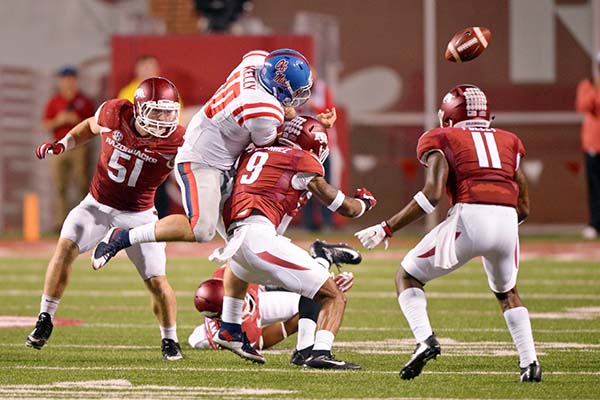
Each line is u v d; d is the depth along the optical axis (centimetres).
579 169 6362
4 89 6350
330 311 2281
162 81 2364
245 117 2267
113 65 5862
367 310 3375
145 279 2480
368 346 2684
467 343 2723
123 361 2455
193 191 2312
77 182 6088
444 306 3459
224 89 2327
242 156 2330
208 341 2616
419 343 2106
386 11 6469
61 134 5962
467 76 6438
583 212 6372
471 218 2108
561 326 2980
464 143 2138
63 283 2452
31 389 2106
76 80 6009
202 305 2441
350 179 6488
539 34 6391
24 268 4541
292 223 6119
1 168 6362
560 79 6394
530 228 6397
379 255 5075
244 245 2233
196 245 5606
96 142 6141
